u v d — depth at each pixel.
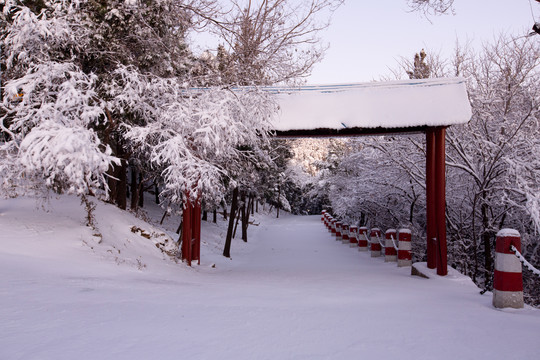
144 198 33.94
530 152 11.44
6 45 9.50
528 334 3.10
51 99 9.34
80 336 2.66
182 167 9.41
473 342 2.86
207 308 3.81
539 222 9.84
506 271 4.40
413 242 15.70
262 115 10.48
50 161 6.93
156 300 4.14
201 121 9.85
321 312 3.86
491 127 12.09
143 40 11.09
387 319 3.61
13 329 2.73
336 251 17.67
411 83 10.78
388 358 2.47
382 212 19.14
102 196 12.56
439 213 9.19
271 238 29.84
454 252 12.74
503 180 11.86
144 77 10.55
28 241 6.86
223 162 12.09
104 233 9.04
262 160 17.08
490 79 13.00
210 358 2.37
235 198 20.05
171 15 12.10
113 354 2.35
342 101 10.84
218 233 29.67
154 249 10.10
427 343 2.82
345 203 21.02
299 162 76.25
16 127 8.21
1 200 9.31
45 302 3.58
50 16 10.41
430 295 5.57
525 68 12.51
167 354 2.40
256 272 10.02
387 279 8.06
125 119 11.03
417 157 14.55
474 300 5.09
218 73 11.66
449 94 10.16
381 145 14.82
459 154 12.34
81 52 10.72
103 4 10.74
